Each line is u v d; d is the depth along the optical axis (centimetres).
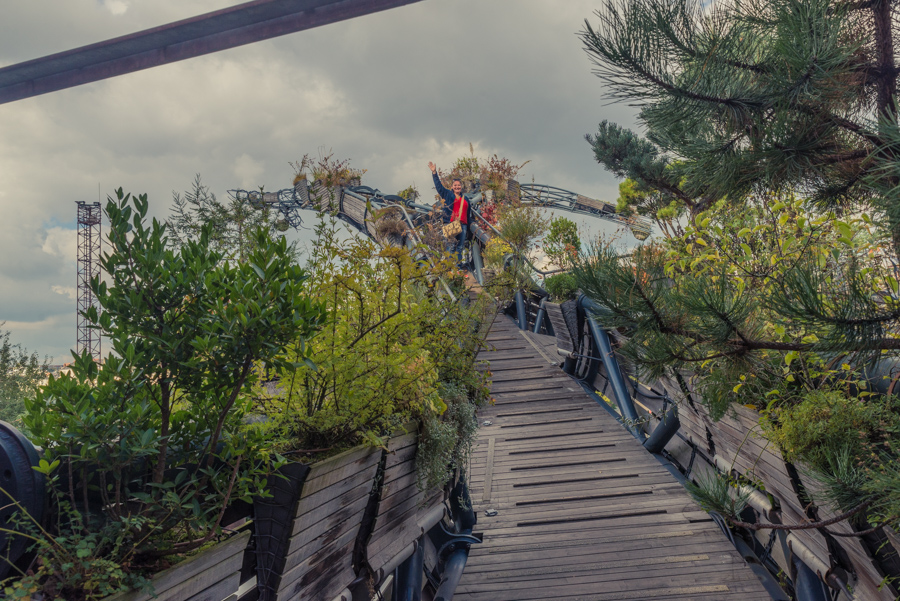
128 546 155
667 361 286
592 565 464
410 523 318
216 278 170
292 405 252
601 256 290
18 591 127
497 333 1138
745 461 421
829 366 321
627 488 589
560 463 659
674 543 485
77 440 143
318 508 211
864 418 286
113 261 159
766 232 379
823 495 282
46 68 124
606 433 728
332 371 237
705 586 426
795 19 227
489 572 466
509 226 1123
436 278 368
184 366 165
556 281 991
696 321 267
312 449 221
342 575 246
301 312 171
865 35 262
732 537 472
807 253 333
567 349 924
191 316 169
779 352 322
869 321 209
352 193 1728
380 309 296
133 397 163
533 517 550
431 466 308
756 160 268
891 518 236
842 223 275
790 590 458
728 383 354
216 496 173
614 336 744
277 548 200
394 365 262
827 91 236
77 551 130
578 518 539
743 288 324
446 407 348
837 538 325
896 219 218
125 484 166
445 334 384
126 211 160
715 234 391
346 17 127
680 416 561
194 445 179
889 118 220
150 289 160
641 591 425
